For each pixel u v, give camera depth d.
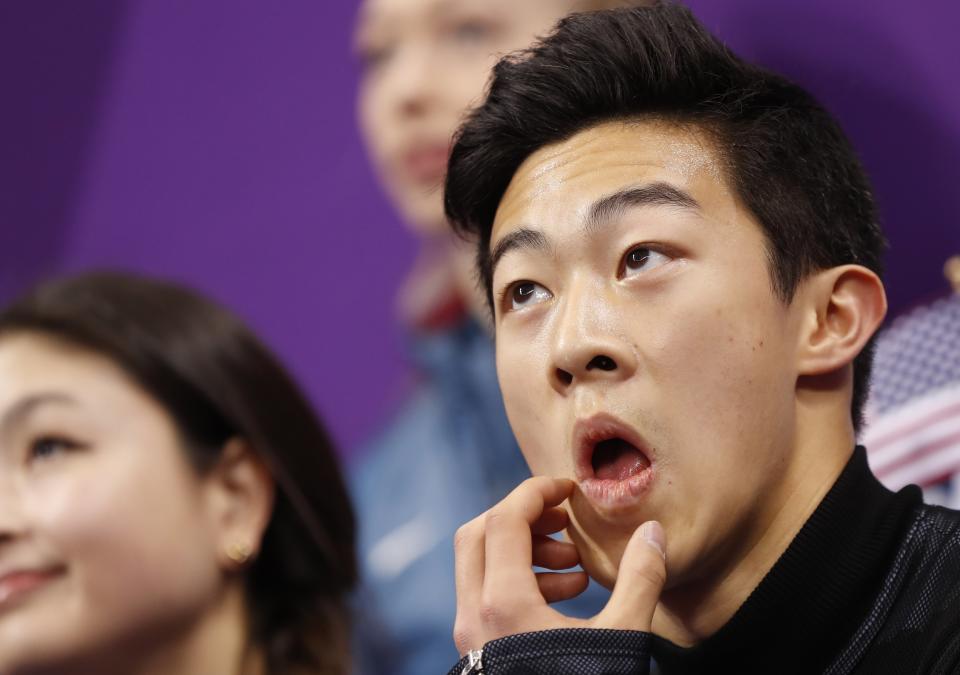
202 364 6.49
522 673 3.87
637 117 4.29
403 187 8.84
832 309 4.26
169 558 6.18
